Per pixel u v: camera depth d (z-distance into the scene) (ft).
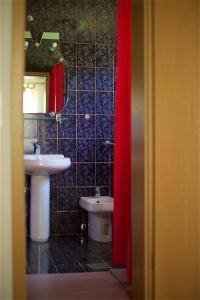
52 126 15.67
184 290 7.92
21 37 7.77
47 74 15.49
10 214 7.75
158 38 7.82
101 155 16.03
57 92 15.61
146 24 7.91
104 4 15.96
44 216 14.62
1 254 7.70
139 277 8.20
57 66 15.58
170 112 7.87
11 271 7.70
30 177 14.89
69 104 15.75
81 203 15.25
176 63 7.89
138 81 8.30
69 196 15.84
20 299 7.63
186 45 7.93
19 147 7.72
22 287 7.66
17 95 7.72
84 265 11.50
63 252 13.11
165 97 7.85
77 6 15.75
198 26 7.98
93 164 15.98
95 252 13.12
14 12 7.74
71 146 15.83
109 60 16.01
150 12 7.90
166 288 7.84
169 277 7.86
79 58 15.79
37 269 11.07
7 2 7.78
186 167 7.95
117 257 10.79
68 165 14.19
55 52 15.57
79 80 15.81
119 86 10.34
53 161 13.65
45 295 8.93
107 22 15.97
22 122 7.74
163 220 7.86
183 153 7.93
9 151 7.75
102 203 14.14
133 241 8.63
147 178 7.91
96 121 15.98
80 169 15.90
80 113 15.85
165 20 7.85
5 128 7.74
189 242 7.96
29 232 15.19
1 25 7.74
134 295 8.50
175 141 7.89
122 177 10.49
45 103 15.48
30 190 14.88
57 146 15.71
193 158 7.97
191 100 7.95
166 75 7.85
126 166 10.42
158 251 7.82
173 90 7.88
